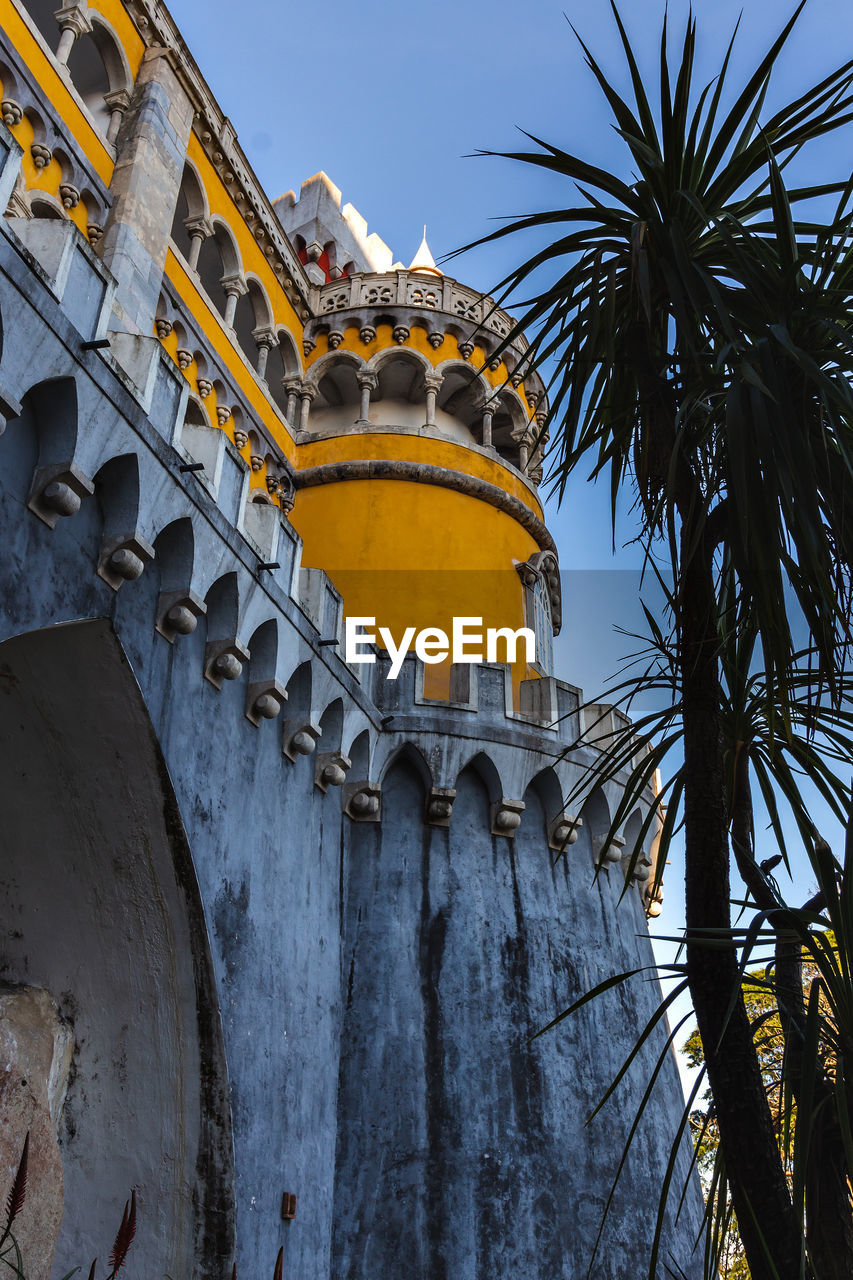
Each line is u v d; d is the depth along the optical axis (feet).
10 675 29.30
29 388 25.82
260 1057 33.47
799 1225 14.23
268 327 61.41
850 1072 15.38
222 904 32.55
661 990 55.06
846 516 18.79
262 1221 31.96
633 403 21.56
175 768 31.07
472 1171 40.75
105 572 29.04
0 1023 28.99
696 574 19.94
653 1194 44.91
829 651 17.34
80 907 31.09
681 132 20.83
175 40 50.88
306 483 61.21
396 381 69.10
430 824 47.93
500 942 46.39
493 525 62.54
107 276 29.01
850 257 20.35
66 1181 29.84
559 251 22.06
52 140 40.01
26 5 51.52
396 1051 42.29
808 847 17.51
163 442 30.89
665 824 19.12
